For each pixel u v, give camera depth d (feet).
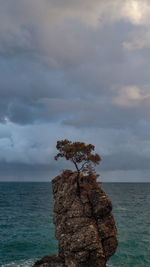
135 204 375.45
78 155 96.32
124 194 606.55
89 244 82.02
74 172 101.24
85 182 94.43
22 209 299.99
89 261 81.61
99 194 91.91
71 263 80.94
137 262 117.29
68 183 96.78
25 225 200.44
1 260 117.91
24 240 153.58
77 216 88.02
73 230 85.97
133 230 183.21
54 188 102.78
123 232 176.24
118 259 120.78
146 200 455.63
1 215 250.16
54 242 150.61
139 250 135.13
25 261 117.39
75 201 91.45
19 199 436.35
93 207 90.27
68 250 83.97
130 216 248.93
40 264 87.35
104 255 83.20
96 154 96.22
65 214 90.94
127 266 112.06
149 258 122.83
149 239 157.89
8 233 171.73
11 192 631.97
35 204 359.66
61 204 94.73
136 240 155.02
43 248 138.31
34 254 127.75
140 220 226.38
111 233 86.94
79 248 82.28
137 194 625.41
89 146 96.99
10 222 212.43
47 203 377.50
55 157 99.86
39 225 200.95
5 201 394.32
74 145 95.30
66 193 94.94
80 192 93.40
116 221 218.18
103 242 85.20
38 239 156.56
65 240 85.76
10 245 142.41
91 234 83.35
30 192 654.53
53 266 82.33
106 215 89.71
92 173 95.40
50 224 205.98
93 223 86.94
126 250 134.72
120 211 285.02
